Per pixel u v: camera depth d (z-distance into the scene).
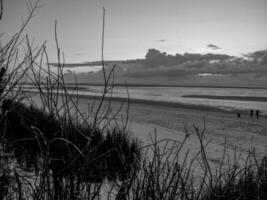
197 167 5.11
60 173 1.65
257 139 12.27
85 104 18.38
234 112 27.62
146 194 1.90
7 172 1.75
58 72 1.71
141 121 15.07
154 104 34.72
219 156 7.11
